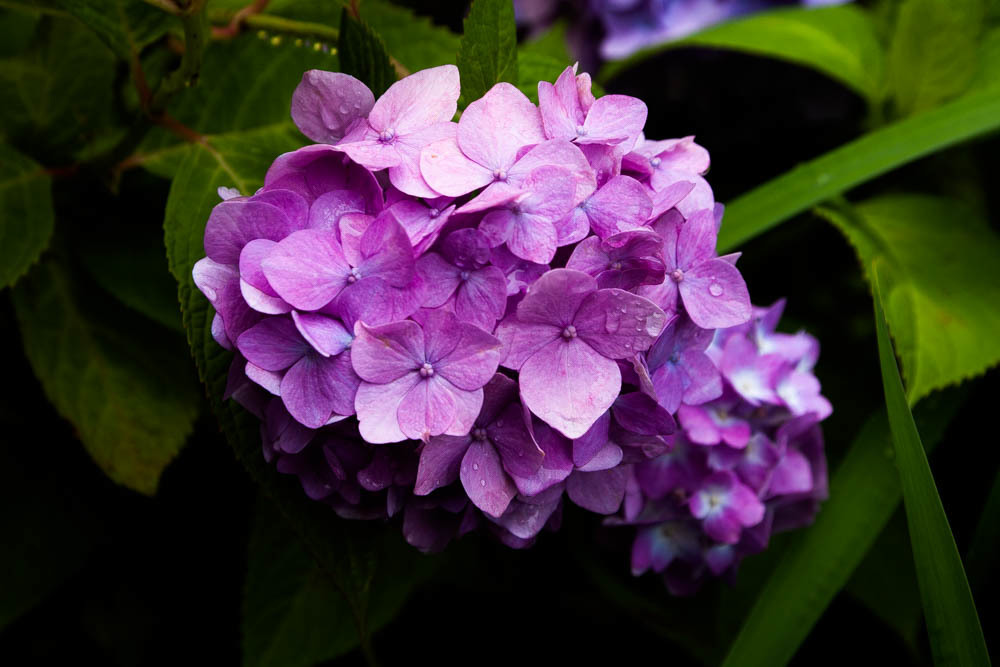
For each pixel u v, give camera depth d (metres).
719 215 0.64
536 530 0.61
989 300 0.73
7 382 0.72
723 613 0.73
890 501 0.68
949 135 0.70
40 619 0.76
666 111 0.88
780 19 0.82
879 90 0.80
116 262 0.69
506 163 0.59
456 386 0.58
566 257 0.60
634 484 0.67
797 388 0.69
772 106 0.86
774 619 0.67
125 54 0.64
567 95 0.60
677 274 0.60
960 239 0.75
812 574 0.68
